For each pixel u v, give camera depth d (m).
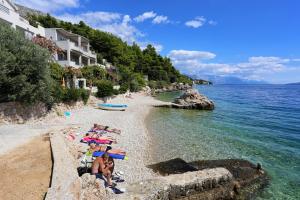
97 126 19.98
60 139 13.78
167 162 14.09
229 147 18.16
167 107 42.16
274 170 14.07
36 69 18.52
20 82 17.27
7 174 9.38
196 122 28.41
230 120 30.70
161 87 97.12
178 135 21.02
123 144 16.67
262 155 16.70
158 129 23.16
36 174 9.44
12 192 8.12
